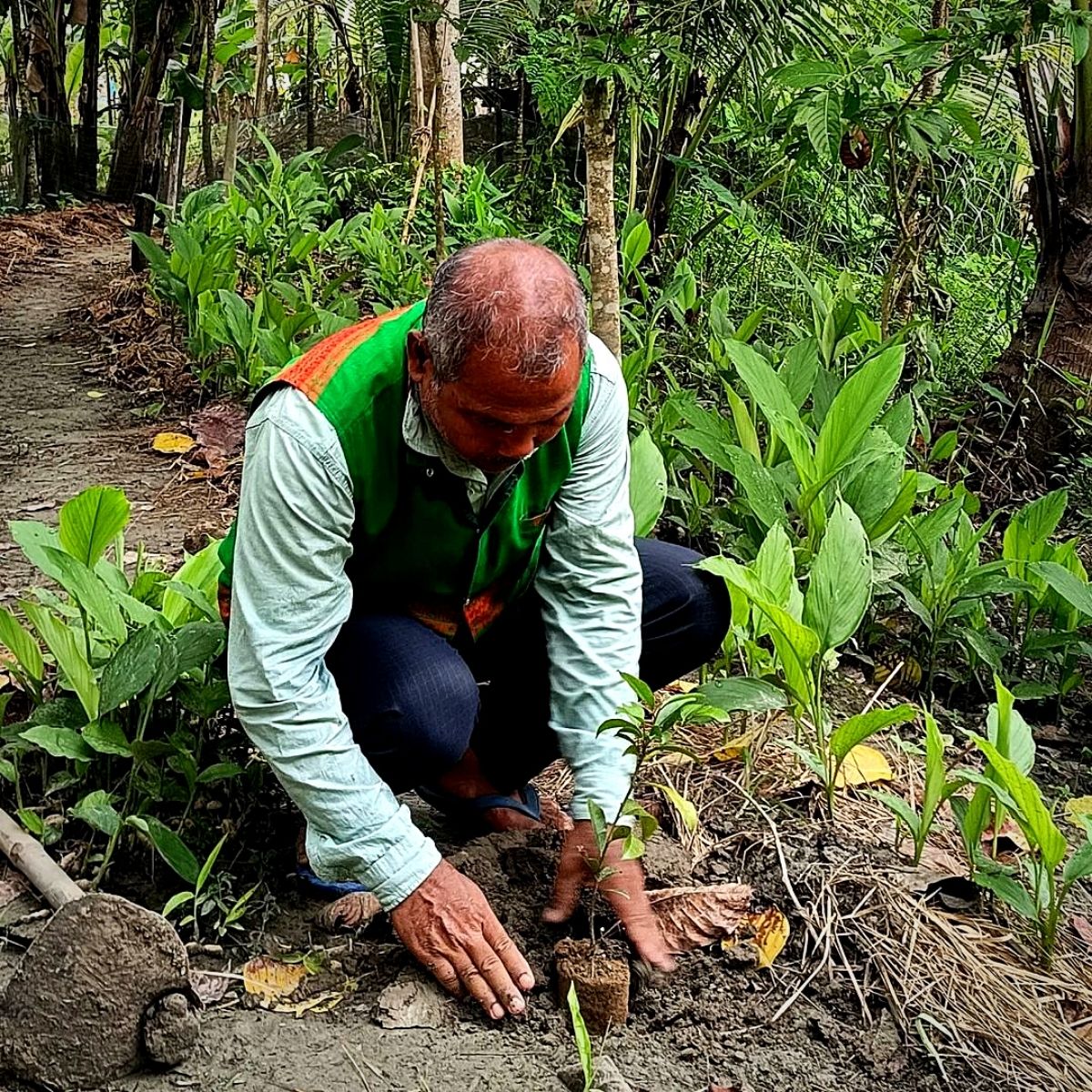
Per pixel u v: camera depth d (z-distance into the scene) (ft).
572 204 22.43
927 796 7.04
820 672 7.73
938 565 9.62
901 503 9.39
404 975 6.15
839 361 13.32
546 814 7.62
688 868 7.06
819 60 12.69
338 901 6.66
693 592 7.13
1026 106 15.07
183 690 7.08
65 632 6.90
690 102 17.33
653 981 6.29
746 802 7.65
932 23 14.33
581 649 6.48
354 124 31.76
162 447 14.48
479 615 6.56
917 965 6.50
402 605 6.50
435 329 4.95
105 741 6.71
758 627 8.20
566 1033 5.95
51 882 6.48
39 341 19.90
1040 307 15.49
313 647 5.68
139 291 21.13
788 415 9.52
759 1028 6.12
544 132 23.25
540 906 6.68
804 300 17.54
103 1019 5.52
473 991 5.89
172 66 21.47
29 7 35.83
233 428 14.61
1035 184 15.40
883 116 12.60
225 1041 5.82
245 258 19.44
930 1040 6.05
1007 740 7.08
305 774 5.67
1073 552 9.83
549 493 6.12
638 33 13.32
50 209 35.06
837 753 7.36
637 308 15.92
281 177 22.66
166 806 7.18
